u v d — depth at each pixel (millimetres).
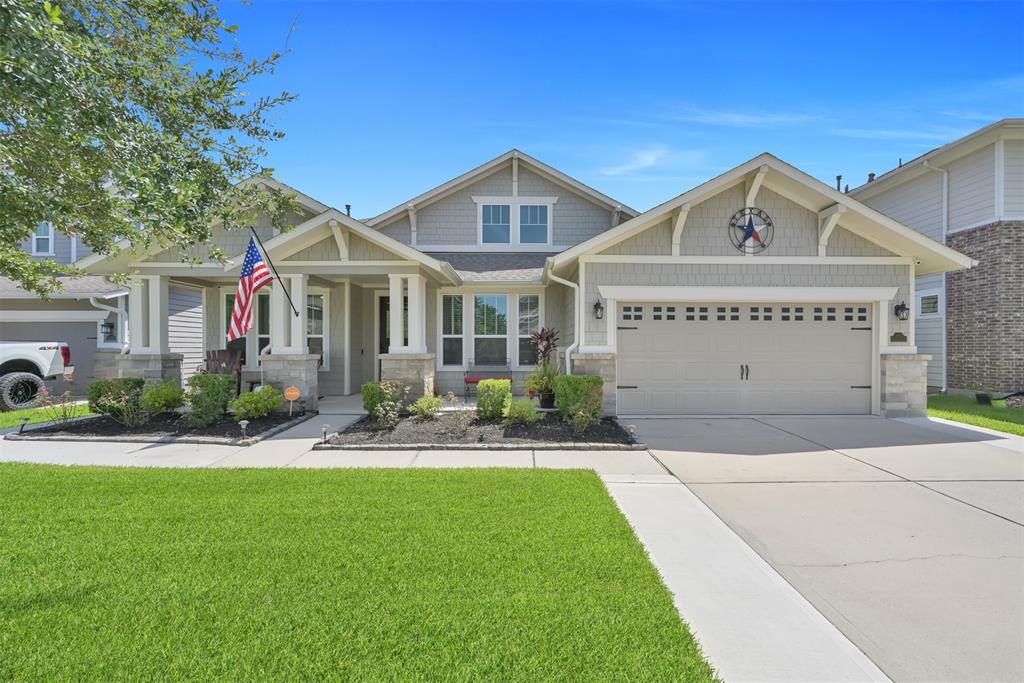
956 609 3420
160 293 11992
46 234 16906
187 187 4812
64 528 4516
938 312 15453
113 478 6129
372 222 15273
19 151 4488
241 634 2957
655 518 5047
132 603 3283
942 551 4297
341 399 13555
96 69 4215
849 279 10781
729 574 3896
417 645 2867
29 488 5695
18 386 11773
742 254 10703
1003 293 13578
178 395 10383
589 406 9375
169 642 2875
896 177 16469
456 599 3367
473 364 14367
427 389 11398
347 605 3277
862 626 3225
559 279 11125
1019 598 3555
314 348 14102
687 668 2729
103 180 5141
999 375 13648
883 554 4246
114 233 5137
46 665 2668
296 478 6180
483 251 15547
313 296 14117
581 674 2660
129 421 9273
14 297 14141
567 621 3133
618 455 7605
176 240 5125
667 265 10719
